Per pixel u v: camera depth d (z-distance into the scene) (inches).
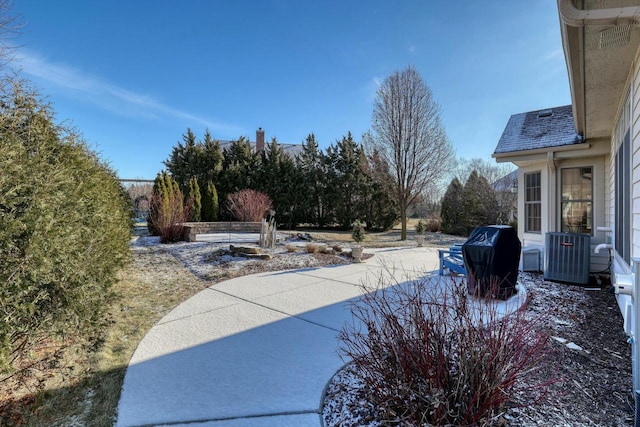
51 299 107.2
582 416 78.7
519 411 79.3
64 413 83.6
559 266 234.2
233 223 564.1
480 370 73.7
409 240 597.0
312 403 87.4
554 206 269.4
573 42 121.9
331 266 302.5
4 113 109.6
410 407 72.9
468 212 712.4
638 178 129.0
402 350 79.5
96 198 157.9
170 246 397.4
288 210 791.1
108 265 157.9
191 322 152.0
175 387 95.8
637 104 130.2
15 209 91.6
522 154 269.9
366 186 784.9
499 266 177.0
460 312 85.8
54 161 132.2
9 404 87.4
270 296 197.5
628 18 101.6
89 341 128.6
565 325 144.7
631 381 96.0
